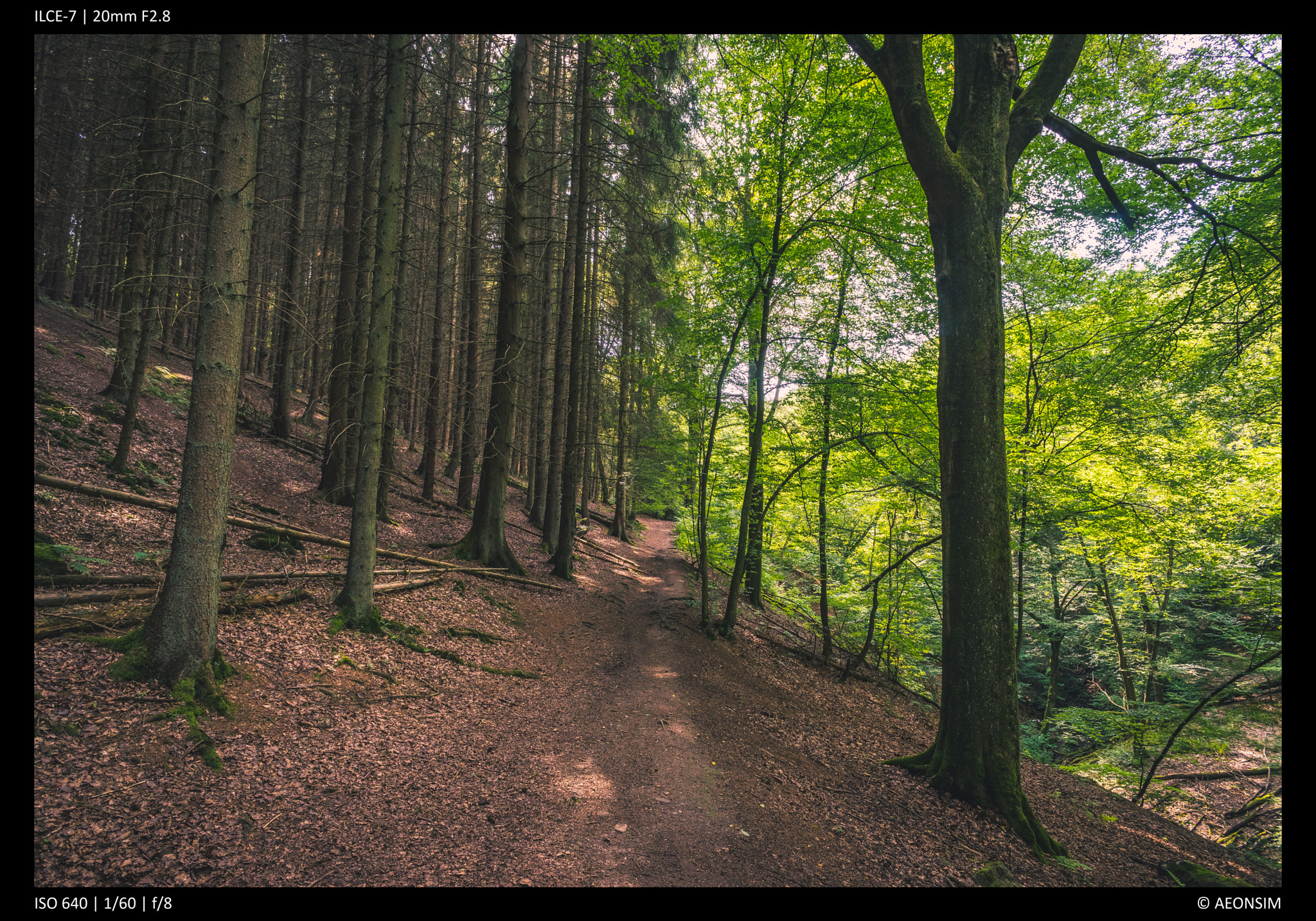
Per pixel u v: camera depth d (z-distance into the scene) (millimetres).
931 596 15266
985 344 7219
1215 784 12773
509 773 5789
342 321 13812
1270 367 10859
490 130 18531
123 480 9422
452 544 13391
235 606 7121
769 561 20469
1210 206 9703
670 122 15328
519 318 13438
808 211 12305
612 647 11281
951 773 7141
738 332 12430
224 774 4625
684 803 5648
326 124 15695
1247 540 12836
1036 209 11875
